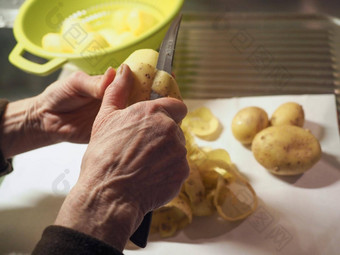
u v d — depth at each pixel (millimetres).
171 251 400
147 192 286
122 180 275
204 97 550
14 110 484
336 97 529
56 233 260
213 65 593
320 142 480
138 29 567
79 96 446
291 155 430
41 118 480
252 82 562
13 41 694
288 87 550
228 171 425
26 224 442
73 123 479
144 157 279
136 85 313
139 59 324
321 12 647
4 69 670
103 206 271
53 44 543
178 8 534
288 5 668
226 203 428
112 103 306
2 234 434
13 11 710
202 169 430
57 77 656
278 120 474
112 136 283
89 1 639
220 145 496
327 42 603
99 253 253
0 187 483
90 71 542
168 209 424
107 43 544
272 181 449
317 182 440
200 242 404
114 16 602
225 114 526
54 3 611
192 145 459
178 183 302
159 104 291
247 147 490
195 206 414
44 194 469
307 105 517
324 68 567
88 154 288
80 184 278
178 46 630
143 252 401
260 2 680
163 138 283
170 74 319
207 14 676
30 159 510
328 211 412
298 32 626
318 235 395
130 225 277
